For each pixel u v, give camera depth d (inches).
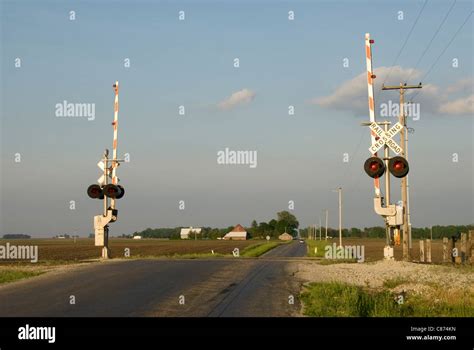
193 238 7450.8
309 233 7042.3
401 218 1007.6
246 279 848.9
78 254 2354.8
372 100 955.3
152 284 773.9
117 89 1293.1
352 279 884.6
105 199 1307.8
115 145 1300.4
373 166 948.0
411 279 870.4
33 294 674.2
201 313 552.1
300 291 727.1
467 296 712.4
